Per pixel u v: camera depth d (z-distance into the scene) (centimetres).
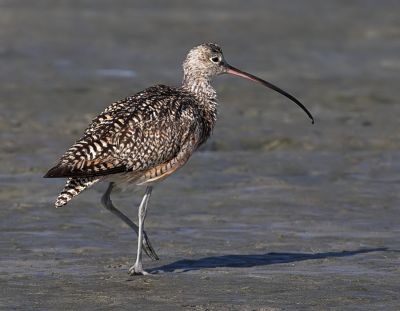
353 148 2572
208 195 2084
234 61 3925
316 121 2892
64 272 1539
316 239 1770
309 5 5481
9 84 3294
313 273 1541
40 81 3372
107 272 1545
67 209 1952
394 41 4506
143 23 4766
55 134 2638
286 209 1984
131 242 1744
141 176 1547
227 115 2945
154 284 1477
